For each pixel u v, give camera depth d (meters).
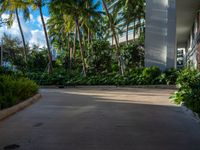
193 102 10.73
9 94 11.77
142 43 38.78
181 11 33.12
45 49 47.56
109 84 31.47
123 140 6.69
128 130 7.73
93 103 14.05
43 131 7.62
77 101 15.02
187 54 48.16
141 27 45.28
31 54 47.47
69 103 14.09
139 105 13.24
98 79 32.03
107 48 37.22
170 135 7.21
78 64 43.44
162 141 6.64
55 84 32.50
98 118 9.54
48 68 36.97
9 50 52.41
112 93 21.14
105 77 32.38
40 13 35.34
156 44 31.09
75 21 36.75
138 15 43.47
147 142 6.54
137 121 9.05
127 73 31.95
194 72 17.20
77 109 11.80
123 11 44.75
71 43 51.66
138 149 6.00
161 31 31.03
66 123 8.70
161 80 29.16
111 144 6.35
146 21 31.44
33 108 12.29
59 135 7.16
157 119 9.45
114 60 38.59
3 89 11.85
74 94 20.17
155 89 26.19
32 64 42.41
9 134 7.30
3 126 8.34
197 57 29.16
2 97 10.86
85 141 6.59
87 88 28.94
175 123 8.79
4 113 9.95
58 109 11.86
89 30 42.91
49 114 10.51
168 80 28.83
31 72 37.34
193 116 9.79
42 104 13.77
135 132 7.51
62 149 5.98
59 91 23.86
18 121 9.13
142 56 37.97
